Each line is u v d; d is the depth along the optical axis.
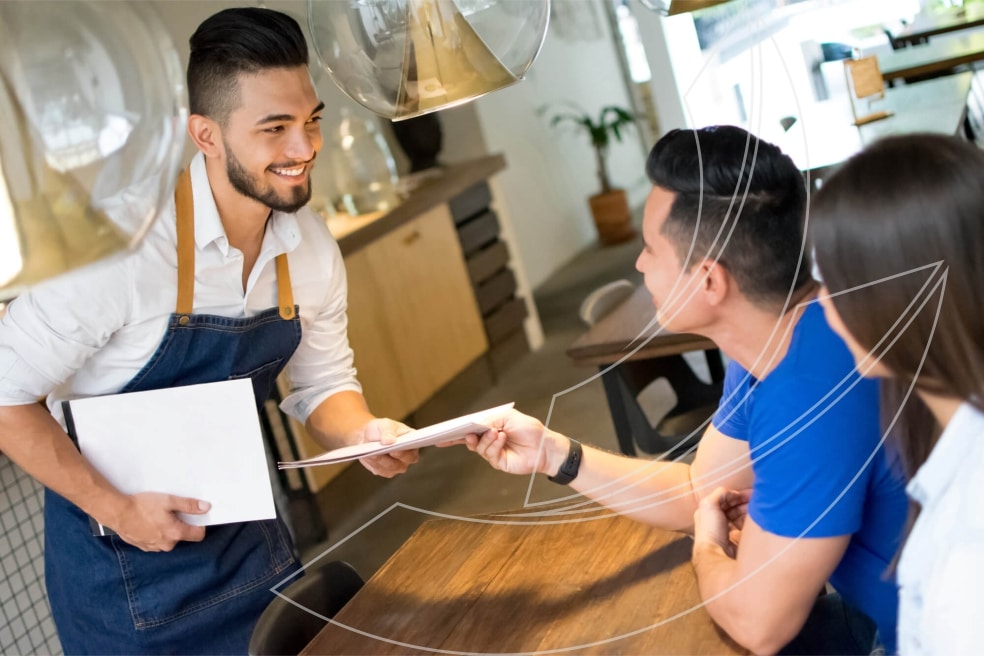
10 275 0.64
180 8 3.88
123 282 1.69
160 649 1.90
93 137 0.64
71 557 1.91
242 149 1.57
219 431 1.70
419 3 1.26
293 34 1.54
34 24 0.63
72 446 1.75
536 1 1.32
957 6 2.99
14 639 2.98
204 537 1.90
